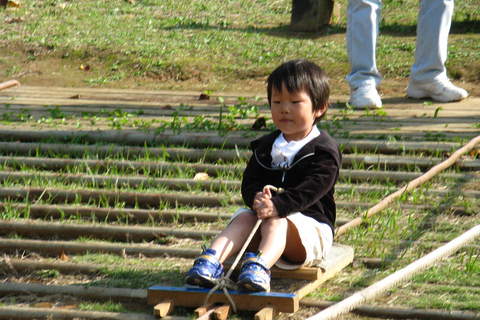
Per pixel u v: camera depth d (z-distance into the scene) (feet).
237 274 15.26
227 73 41.81
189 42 47.26
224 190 21.80
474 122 28.12
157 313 13.65
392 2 56.39
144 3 58.13
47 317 14.24
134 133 26.58
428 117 29.43
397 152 24.25
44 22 51.39
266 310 13.24
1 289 15.62
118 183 22.77
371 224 18.85
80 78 41.88
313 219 15.29
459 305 13.93
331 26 50.60
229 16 54.90
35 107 33.58
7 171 24.09
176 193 21.72
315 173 15.19
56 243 18.35
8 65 43.83
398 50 44.42
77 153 25.54
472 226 18.51
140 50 45.03
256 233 15.17
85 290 15.34
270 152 15.94
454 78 39.27
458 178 21.98
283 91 15.40
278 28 51.26
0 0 55.16
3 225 19.54
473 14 51.65
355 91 32.14
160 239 18.69
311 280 14.74
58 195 21.75
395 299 14.42
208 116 30.53
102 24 51.42
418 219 19.19
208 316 13.28
